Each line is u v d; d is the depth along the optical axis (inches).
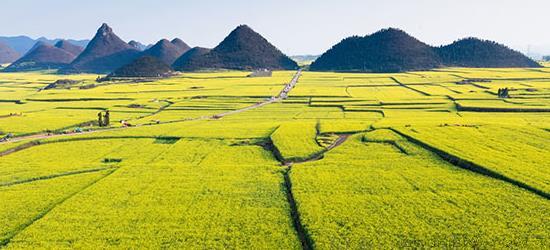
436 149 3385.8
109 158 3535.9
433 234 1931.6
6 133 4411.9
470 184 2603.3
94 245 1883.6
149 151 3762.3
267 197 2485.2
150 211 2265.0
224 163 3316.9
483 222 2041.1
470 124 4360.2
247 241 1927.9
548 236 1881.2
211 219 2164.1
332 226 2042.3
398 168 2972.4
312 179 2746.1
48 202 2434.8
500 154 3159.5
